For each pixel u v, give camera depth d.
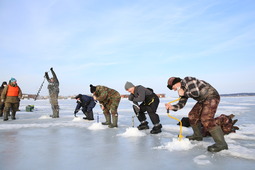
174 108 3.58
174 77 3.53
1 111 9.57
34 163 2.62
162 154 2.97
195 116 3.77
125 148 3.34
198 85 3.22
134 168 2.41
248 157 2.74
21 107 16.94
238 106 14.78
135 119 7.69
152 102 4.67
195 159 2.70
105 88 5.73
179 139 3.48
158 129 4.64
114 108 5.68
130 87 4.88
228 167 2.40
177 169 2.36
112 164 2.56
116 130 5.20
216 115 8.45
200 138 3.83
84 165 2.53
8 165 2.56
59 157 2.87
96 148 3.35
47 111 12.41
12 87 7.93
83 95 7.84
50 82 8.63
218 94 3.28
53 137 4.32
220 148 3.03
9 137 4.34
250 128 5.06
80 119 7.57
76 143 3.73
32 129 5.44
